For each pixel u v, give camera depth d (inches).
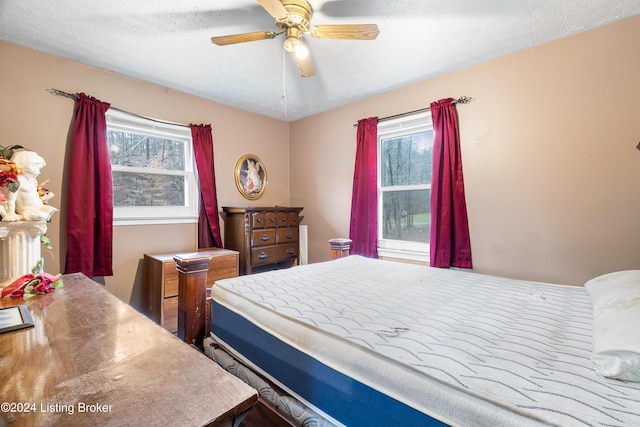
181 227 116.1
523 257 88.4
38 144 86.1
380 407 32.8
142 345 30.5
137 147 108.1
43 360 27.1
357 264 90.6
